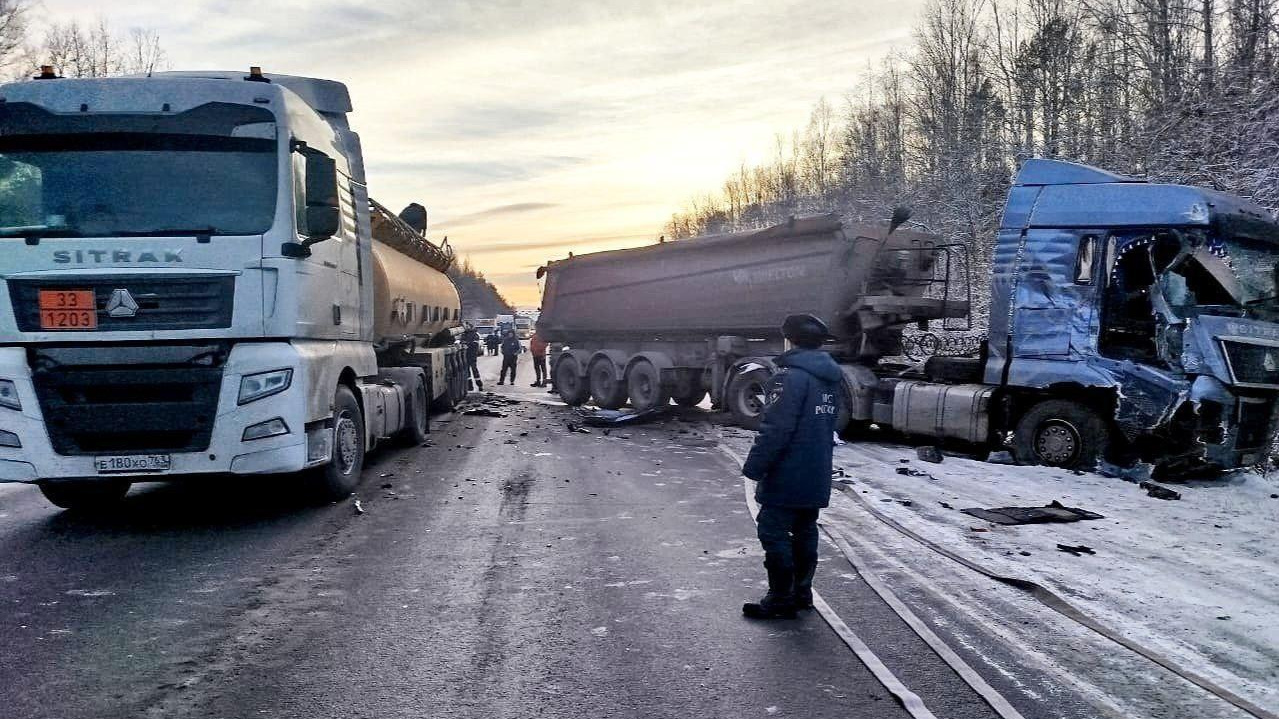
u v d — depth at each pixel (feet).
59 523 23.31
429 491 27.68
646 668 13.17
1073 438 31.19
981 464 32.37
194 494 27.40
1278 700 11.95
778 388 15.25
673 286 51.01
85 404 21.18
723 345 47.03
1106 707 11.76
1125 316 30.27
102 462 21.25
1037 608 15.88
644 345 55.01
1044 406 31.76
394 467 32.65
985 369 32.99
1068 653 13.71
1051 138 95.50
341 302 26.48
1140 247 29.96
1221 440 27.86
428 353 45.06
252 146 22.68
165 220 21.67
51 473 21.13
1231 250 28.09
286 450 22.02
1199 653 13.69
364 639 14.38
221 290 21.58
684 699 12.07
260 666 13.23
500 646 14.07
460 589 17.13
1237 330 27.86
